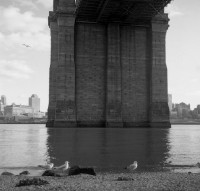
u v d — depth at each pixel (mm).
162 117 88688
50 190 12391
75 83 87875
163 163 24000
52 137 53500
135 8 82688
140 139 48875
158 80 89750
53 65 91625
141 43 92375
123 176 16031
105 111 88625
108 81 87938
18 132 82062
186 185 13320
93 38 90062
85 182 14078
